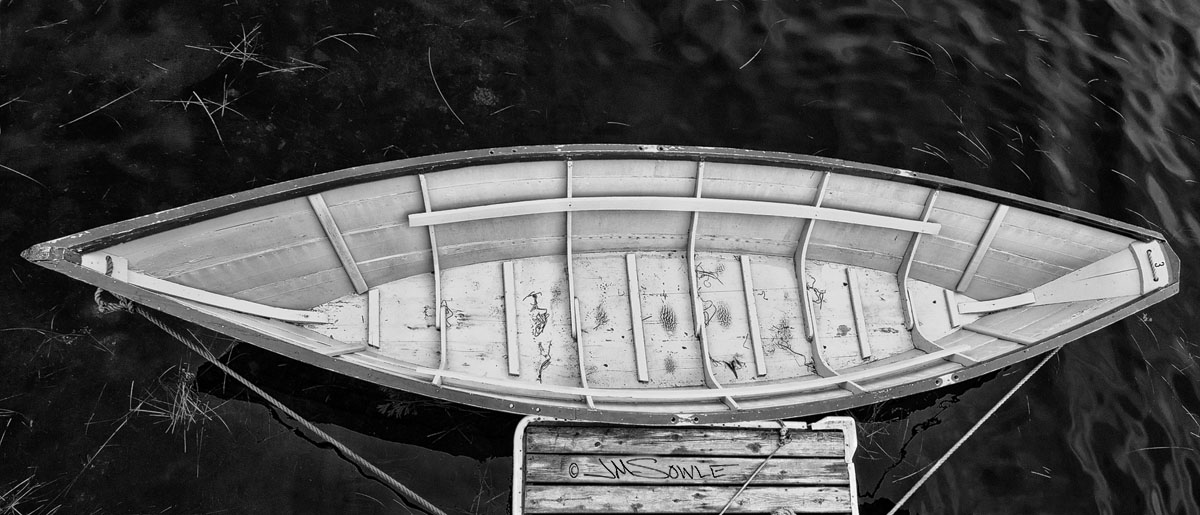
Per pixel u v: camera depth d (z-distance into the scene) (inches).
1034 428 249.9
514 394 220.7
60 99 256.5
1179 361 263.1
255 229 213.3
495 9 292.8
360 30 282.2
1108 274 243.3
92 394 220.7
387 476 222.7
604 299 250.5
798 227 256.4
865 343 252.8
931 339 259.0
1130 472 243.9
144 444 217.0
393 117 271.0
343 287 240.1
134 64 265.0
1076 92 309.1
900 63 304.5
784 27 305.6
